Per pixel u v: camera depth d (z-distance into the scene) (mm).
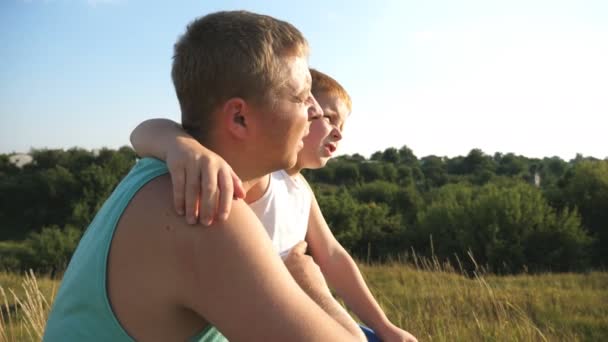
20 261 27578
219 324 913
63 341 997
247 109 1057
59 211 47812
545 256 25906
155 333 947
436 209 32188
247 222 957
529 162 91750
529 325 4418
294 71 1081
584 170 34719
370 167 71125
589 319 6457
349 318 1286
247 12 1106
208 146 1106
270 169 1141
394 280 9312
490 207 27531
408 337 1762
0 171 57250
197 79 1060
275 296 902
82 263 1014
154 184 1002
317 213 1957
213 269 906
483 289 5535
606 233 31859
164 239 930
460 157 91625
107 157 57344
